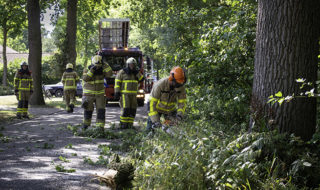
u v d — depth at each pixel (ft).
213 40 23.16
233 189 12.39
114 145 23.72
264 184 12.50
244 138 14.66
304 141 15.25
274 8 15.31
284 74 15.23
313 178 13.53
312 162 13.33
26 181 15.93
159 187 12.65
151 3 89.25
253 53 23.21
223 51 23.13
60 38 77.36
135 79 33.65
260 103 15.79
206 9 27.20
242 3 24.45
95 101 30.53
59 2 89.81
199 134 16.06
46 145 24.14
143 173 14.02
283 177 13.46
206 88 25.45
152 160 15.06
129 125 33.47
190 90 26.78
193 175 13.10
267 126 15.42
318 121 18.21
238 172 12.84
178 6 49.85
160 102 22.04
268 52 15.55
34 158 20.74
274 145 14.10
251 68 22.95
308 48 15.10
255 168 13.02
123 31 67.46
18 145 25.05
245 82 23.68
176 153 14.25
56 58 77.15
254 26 22.97
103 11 101.96
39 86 64.44
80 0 93.81
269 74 15.52
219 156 13.75
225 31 22.45
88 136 28.99
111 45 68.95
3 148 23.79
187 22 29.45
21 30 114.11
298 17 14.98
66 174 17.31
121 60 62.95
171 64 28.19
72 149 23.75
